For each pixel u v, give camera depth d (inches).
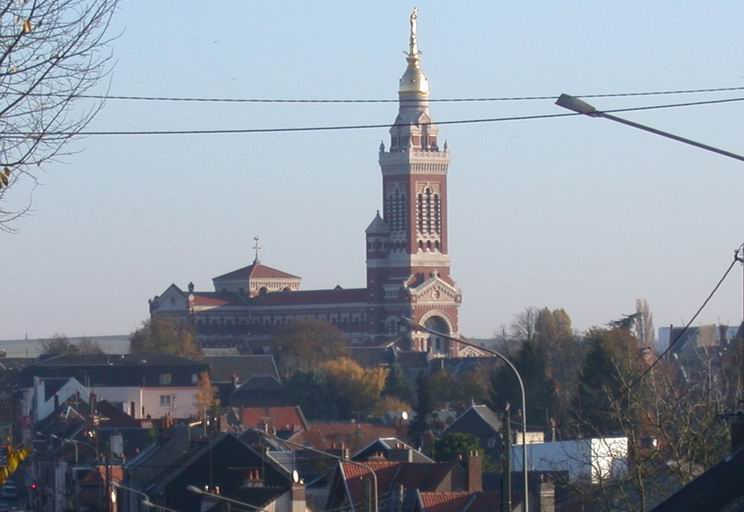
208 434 5497.1
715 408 2992.1
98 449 6461.6
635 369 5762.8
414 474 4151.1
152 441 6692.9
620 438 3754.9
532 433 5762.8
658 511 1865.2
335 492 4207.7
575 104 1728.6
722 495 1830.7
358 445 7062.0
